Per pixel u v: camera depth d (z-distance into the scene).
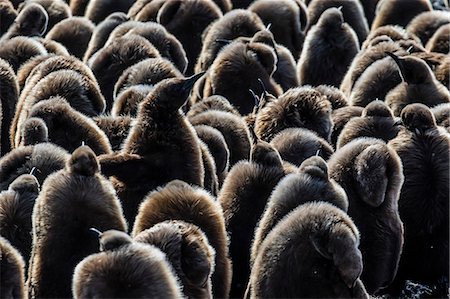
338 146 40.00
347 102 47.16
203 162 37.44
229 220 33.75
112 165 35.19
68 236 30.70
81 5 72.31
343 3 64.75
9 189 33.91
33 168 35.31
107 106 49.03
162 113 36.44
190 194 31.78
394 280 36.41
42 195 31.34
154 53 50.38
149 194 32.69
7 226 33.06
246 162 35.06
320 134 41.16
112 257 25.75
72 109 39.75
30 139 38.19
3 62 47.75
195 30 59.09
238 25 55.03
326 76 55.19
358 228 34.00
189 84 36.66
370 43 53.81
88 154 31.83
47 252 30.69
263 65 48.75
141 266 25.66
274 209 31.77
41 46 53.41
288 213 30.44
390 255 34.44
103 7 68.62
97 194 31.30
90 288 25.39
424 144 36.56
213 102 44.91
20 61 52.34
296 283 28.89
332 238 28.52
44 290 30.55
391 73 47.34
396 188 34.41
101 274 25.47
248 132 41.72
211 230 31.22
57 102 39.75
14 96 47.16
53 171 35.88
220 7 64.94
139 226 31.19
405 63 45.56
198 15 59.28
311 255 28.84
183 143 36.31
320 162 32.69
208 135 39.19
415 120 36.94
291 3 61.59
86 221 30.84
